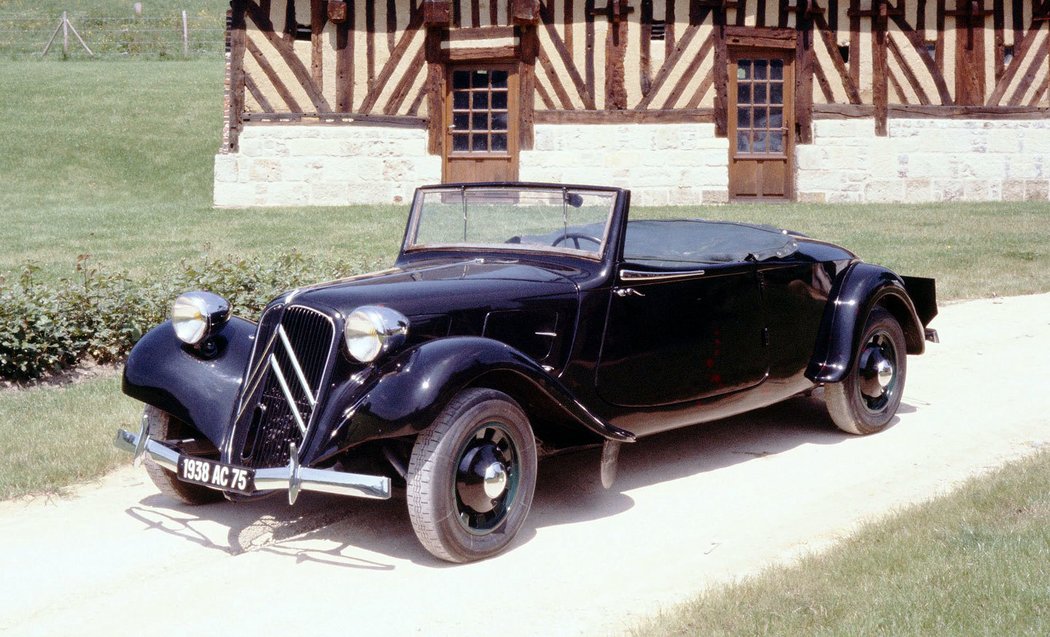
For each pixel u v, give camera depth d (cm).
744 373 509
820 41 1639
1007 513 391
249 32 1547
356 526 434
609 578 370
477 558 390
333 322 389
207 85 2688
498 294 424
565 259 466
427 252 508
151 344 446
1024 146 1714
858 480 475
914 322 578
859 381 546
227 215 1434
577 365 442
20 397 622
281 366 402
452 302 411
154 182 1845
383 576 378
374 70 1580
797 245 557
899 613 304
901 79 1669
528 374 394
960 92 1691
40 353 666
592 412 444
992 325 823
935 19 1669
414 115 1595
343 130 1574
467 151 1611
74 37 3619
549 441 444
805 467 500
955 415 578
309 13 1555
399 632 329
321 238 1222
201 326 438
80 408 589
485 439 393
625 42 1584
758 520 426
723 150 1612
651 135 1602
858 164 1670
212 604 354
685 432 575
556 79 1588
